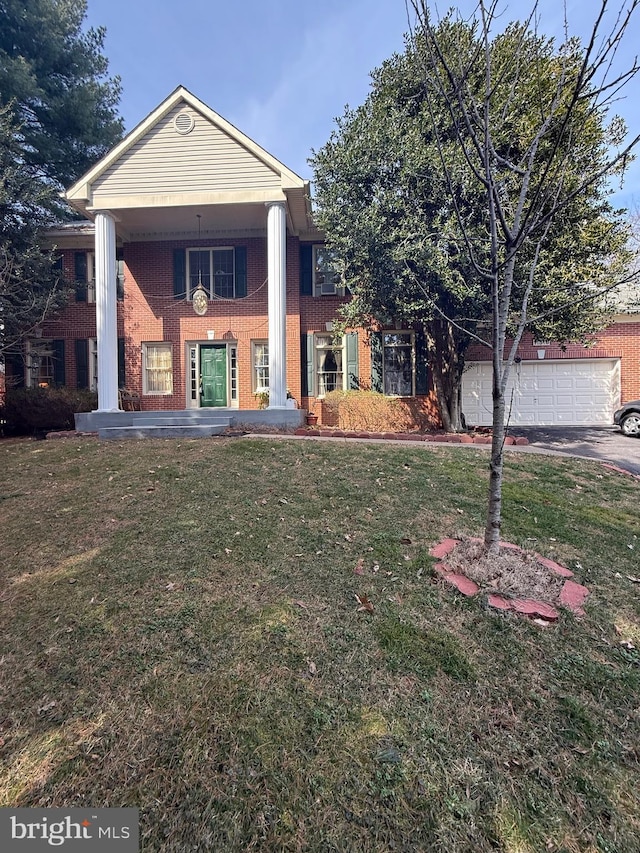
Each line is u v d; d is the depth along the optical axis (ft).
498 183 11.59
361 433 31.24
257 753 6.33
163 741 6.52
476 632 9.07
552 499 17.62
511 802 5.74
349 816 5.54
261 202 35.76
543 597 10.23
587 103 13.43
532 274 10.47
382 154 28.68
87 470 21.01
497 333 10.79
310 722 6.85
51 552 12.50
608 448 31.07
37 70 48.67
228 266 44.09
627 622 9.70
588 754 6.45
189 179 36.09
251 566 11.54
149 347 44.75
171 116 36.09
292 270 43.47
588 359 44.60
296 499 16.40
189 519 14.55
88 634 8.90
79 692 7.44
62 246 44.24
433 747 6.48
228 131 35.55
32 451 25.96
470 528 14.23
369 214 28.99
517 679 7.84
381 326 42.68
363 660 8.18
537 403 45.21
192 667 7.98
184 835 5.34
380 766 6.16
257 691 7.41
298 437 29.99
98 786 5.92
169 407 44.24
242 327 43.70
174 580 10.85
